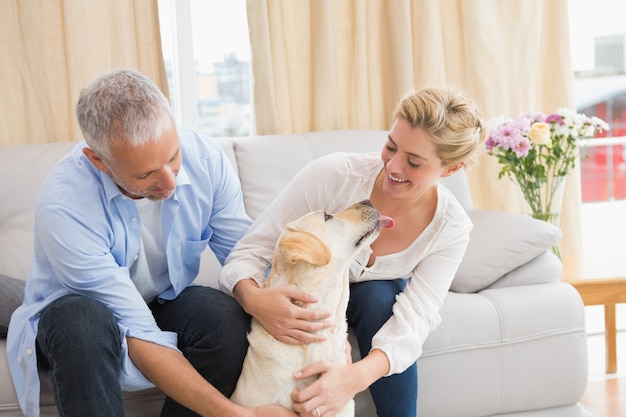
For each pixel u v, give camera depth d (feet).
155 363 5.27
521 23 10.28
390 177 5.59
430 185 5.67
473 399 7.10
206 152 6.13
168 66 10.05
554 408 7.43
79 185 5.45
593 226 12.12
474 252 7.68
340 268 5.13
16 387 5.67
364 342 6.13
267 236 5.90
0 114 8.71
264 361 5.12
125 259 5.74
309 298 5.10
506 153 8.81
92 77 8.86
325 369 5.05
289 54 9.73
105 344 5.16
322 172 5.98
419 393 6.93
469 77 10.29
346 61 10.02
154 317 6.15
